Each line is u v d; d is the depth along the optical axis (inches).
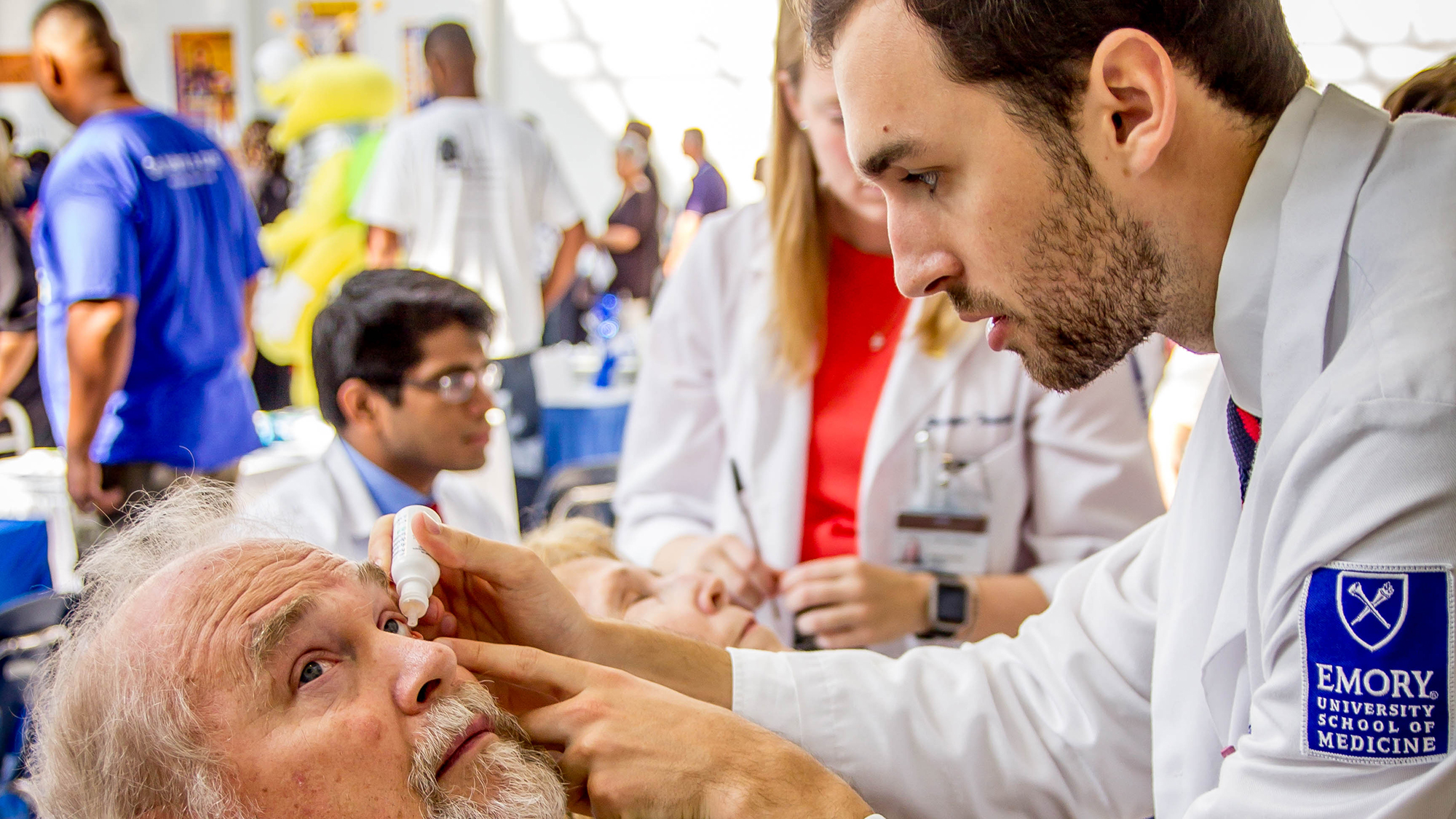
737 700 48.5
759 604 70.1
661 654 48.3
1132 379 71.1
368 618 39.3
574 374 183.0
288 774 36.1
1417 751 28.8
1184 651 42.0
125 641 38.1
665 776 39.5
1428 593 28.3
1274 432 34.9
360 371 74.2
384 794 36.6
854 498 74.5
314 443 139.4
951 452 71.2
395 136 154.9
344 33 331.6
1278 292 33.9
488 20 350.6
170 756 36.3
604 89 360.5
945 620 66.7
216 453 123.4
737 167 361.1
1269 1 34.6
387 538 44.3
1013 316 36.1
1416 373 29.0
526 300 163.0
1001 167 33.5
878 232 72.0
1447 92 44.2
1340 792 30.0
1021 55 32.0
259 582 38.7
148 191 112.7
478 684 40.9
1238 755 33.9
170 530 45.4
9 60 302.2
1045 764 48.6
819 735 48.2
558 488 135.3
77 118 118.8
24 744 45.8
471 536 44.1
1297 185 33.7
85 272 108.4
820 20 35.5
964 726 48.9
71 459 111.6
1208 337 37.6
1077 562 71.0
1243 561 37.0
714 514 82.0
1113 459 70.2
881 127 34.2
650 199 275.6
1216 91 33.6
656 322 83.7
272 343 180.5
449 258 156.3
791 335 73.5
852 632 66.1
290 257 182.5
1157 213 34.3
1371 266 32.2
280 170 241.4
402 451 76.4
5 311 139.7
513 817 37.6
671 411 83.1
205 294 120.4
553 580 45.8
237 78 327.0
